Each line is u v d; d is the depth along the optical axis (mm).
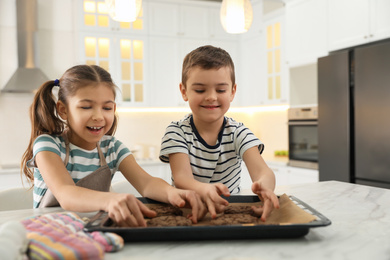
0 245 488
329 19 2873
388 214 840
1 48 3432
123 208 689
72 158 1094
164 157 1101
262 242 639
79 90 952
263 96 3766
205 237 639
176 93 3803
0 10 3422
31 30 3404
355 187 1214
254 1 3816
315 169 3002
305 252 587
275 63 3568
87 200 784
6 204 1229
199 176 1127
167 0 3730
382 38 2451
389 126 2340
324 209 893
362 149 2521
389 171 2346
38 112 1092
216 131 1118
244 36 4023
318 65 2842
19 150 3576
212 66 970
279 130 4160
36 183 1081
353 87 2584
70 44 3662
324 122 2807
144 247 617
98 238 589
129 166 1120
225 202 789
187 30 3832
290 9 3277
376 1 2480
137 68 3658
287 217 718
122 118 4086
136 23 3635
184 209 876
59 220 672
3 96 3527
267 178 939
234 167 1167
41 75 3393
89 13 3465
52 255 513
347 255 573
